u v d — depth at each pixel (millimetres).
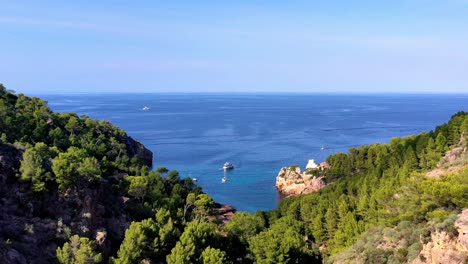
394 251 60250
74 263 59906
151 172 121750
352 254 67188
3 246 57719
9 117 109750
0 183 69938
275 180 168750
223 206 133625
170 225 72250
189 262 63625
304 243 77688
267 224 95688
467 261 46719
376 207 80500
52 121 136000
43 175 74375
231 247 73750
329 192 105062
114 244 75000
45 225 68000
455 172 74375
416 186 69250
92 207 75938
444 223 52031
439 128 113812
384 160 113625
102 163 111188
